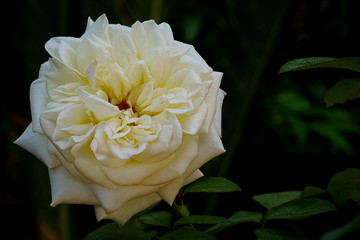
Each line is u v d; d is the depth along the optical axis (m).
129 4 0.66
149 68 0.37
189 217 0.39
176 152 0.36
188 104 0.36
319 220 0.67
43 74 0.39
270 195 0.42
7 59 0.65
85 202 0.36
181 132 0.35
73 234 0.65
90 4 0.65
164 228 0.46
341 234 0.30
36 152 0.37
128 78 0.36
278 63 0.67
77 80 0.37
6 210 0.64
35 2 0.64
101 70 0.37
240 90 0.67
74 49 0.38
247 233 0.68
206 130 0.37
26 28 0.65
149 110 0.36
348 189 0.37
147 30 0.38
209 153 0.37
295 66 0.36
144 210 0.39
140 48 0.37
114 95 0.37
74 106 0.36
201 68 0.37
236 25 0.67
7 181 0.64
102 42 0.37
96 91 0.37
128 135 0.36
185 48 0.37
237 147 0.67
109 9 0.66
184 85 0.37
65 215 0.64
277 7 0.65
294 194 0.41
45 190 0.64
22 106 0.66
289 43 0.68
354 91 0.37
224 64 0.69
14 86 0.66
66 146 0.35
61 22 0.65
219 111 0.39
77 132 0.36
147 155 0.35
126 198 0.36
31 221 0.64
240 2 0.66
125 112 0.36
